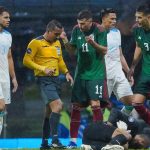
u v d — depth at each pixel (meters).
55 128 28.91
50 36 29.08
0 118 26.64
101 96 28.50
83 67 28.75
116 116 27.81
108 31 31.62
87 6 42.16
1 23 27.42
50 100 28.91
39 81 29.36
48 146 29.36
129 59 39.81
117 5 42.22
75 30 28.67
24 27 41.66
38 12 42.03
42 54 29.17
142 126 29.91
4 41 27.47
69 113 39.47
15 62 41.53
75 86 29.09
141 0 41.88
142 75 29.17
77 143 32.81
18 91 40.84
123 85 31.62
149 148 29.45
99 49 27.55
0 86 26.44
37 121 42.78
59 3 42.34
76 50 29.23
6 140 37.19
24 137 41.16
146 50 28.70
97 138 25.52
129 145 28.97
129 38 39.94
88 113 39.50
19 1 41.75
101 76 28.58
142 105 29.30
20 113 41.06
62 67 29.88
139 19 28.39
